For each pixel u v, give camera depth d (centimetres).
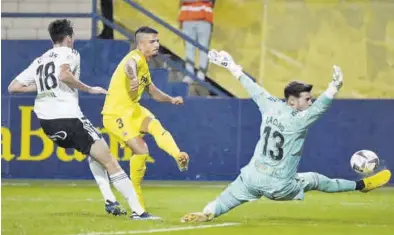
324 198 2797
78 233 1841
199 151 3500
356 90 4297
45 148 3522
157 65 3925
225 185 3306
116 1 4256
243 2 4344
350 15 4338
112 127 2158
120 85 2159
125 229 1897
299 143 1956
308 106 1991
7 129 3522
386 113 3447
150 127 2128
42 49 3666
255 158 1983
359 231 1927
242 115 3484
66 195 2819
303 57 4312
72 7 4059
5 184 3272
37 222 2038
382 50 4309
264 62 4319
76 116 2080
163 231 1864
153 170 3509
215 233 1844
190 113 3497
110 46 3644
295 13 4334
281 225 2016
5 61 3653
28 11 4038
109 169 2077
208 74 4178
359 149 3456
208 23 3869
